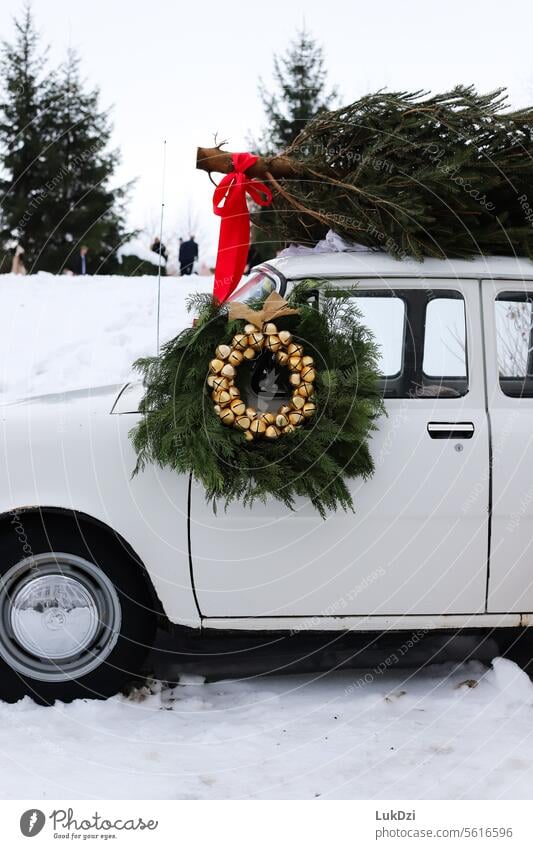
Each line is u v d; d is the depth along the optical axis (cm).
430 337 411
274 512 395
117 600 399
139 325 1365
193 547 396
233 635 407
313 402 384
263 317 383
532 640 497
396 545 401
